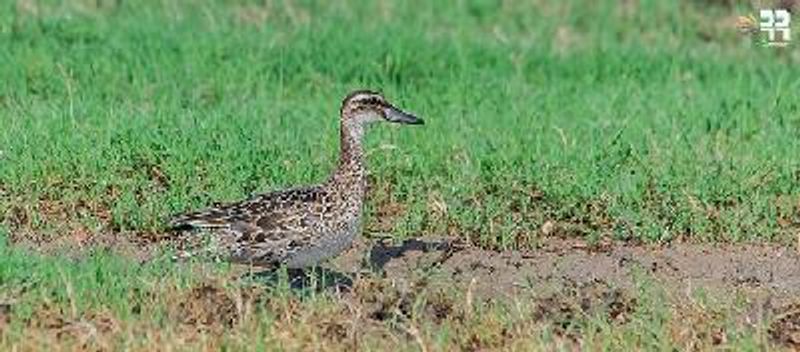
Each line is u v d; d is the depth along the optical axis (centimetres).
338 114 2775
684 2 3709
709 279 2175
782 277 2197
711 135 2730
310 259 2023
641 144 2659
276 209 2006
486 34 3478
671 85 3077
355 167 2048
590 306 1991
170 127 2606
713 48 3459
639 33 3566
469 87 3000
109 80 2942
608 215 2369
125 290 1917
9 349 1775
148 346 1795
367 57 3138
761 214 2394
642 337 1881
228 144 2527
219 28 3306
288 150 2550
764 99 2962
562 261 2220
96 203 2345
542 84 3094
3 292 1886
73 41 3170
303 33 3309
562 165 2536
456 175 2489
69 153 2467
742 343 1858
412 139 2638
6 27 3183
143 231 2273
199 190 2369
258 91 2939
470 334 1873
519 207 2403
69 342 1803
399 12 3566
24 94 2828
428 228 2322
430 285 2025
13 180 2380
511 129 2708
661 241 2302
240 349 1800
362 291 1986
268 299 1922
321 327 1869
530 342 1844
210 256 2003
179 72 2989
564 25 3584
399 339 1856
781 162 2575
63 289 1902
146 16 3388
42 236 2233
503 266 2191
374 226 2331
